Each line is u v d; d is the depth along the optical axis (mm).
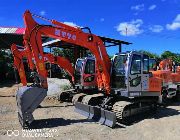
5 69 28234
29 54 10305
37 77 10047
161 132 9297
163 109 13555
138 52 11227
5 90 20516
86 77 14703
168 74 15375
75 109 12500
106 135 8969
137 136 8914
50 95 17078
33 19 10203
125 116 10570
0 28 24500
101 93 13500
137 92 11133
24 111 9539
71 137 8664
